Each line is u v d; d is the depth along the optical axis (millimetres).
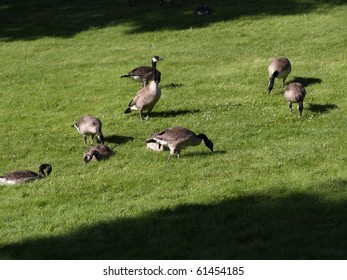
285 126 22422
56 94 29641
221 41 36375
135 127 23906
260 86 28078
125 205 16078
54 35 41031
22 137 24344
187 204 15586
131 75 27531
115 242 13750
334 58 31281
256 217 14344
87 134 22141
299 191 15805
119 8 45969
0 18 46188
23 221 15742
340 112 23578
